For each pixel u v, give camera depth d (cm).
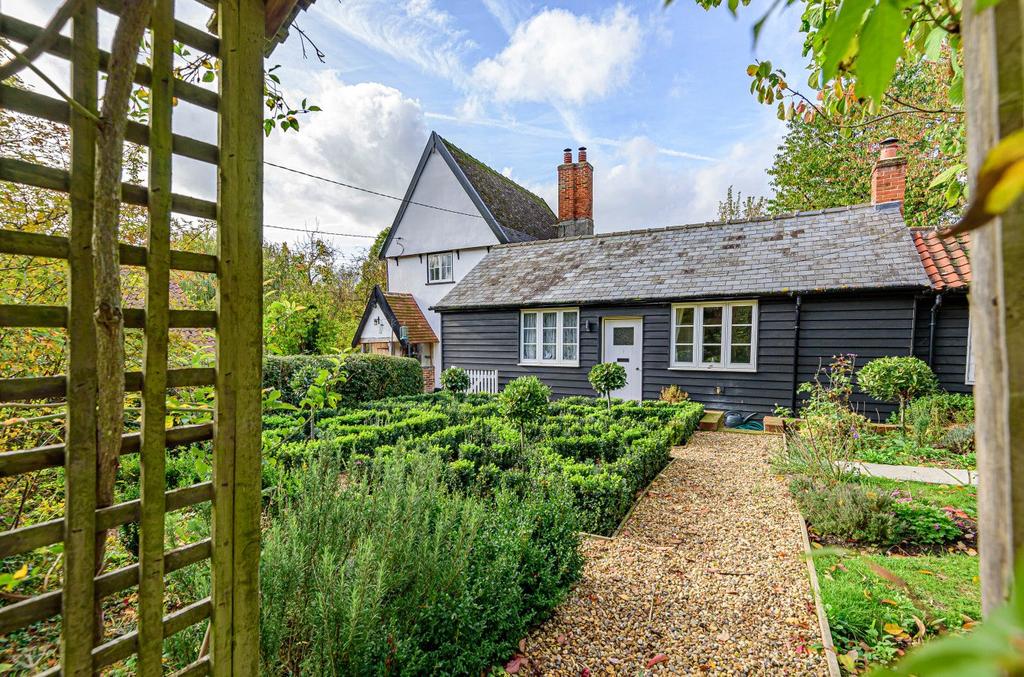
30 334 248
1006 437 48
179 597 217
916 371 639
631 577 325
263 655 178
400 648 192
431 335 1498
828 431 575
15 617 109
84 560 116
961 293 708
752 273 864
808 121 276
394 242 1605
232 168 140
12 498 266
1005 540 48
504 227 1420
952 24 114
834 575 308
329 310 1731
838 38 58
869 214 881
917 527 359
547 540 300
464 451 483
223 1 137
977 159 50
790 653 248
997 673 17
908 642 245
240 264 142
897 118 1182
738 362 870
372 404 793
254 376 147
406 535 233
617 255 1102
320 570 207
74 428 114
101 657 120
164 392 128
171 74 127
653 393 948
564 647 255
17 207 231
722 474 562
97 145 114
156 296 126
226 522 142
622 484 423
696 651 252
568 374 1047
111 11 116
